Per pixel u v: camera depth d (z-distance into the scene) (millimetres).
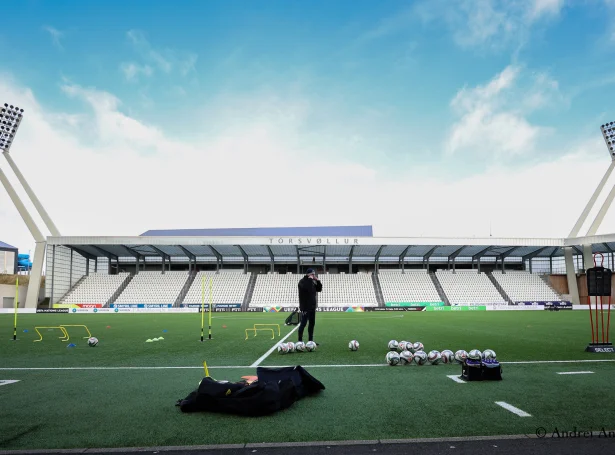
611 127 43125
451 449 3918
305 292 11781
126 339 15047
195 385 6812
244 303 48469
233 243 45625
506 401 5578
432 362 8484
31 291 44844
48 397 6023
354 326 21328
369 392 6094
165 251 52250
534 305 47438
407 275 53688
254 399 4926
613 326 20234
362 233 57188
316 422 4711
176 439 4227
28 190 45250
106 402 5707
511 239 46531
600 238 44188
